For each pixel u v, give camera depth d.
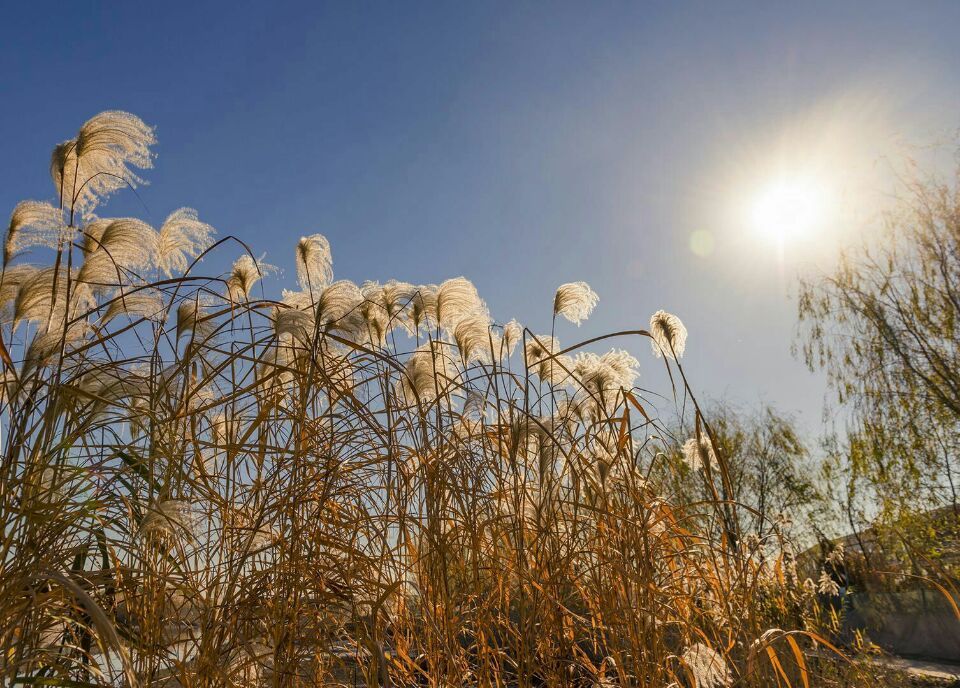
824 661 5.12
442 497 3.58
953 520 11.52
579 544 3.94
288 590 2.88
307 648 2.91
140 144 3.66
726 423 17.39
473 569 3.67
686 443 4.26
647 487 4.25
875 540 11.57
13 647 2.61
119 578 2.82
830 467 14.49
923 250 14.09
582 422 4.64
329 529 3.40
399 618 3.53
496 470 4.09
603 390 4.46
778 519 6.00
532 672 3.51
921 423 13.20
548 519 3.79
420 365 4.62
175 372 3.32
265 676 2.88
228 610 2.86
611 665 4.01
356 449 3.62
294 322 3.45
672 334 4.38
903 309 14.00
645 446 4.41
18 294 3.44
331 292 3.92
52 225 3.43
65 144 3.52
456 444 3.95
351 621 3.10
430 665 3.17
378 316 4.88
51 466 2.93
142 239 3.71
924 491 12.59
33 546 2.70
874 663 5.71
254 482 3.28
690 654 3.40
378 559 3.19
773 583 5.16
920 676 6.45
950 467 12.69
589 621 3.88
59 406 3.03
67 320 3.40
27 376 3.17
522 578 3.56
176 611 2.99
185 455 3.26
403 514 3.32
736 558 4.01
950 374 13.23
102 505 3.02
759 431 17.23
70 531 2.88
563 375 4.86
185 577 2.98
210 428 3.58
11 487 2.80
